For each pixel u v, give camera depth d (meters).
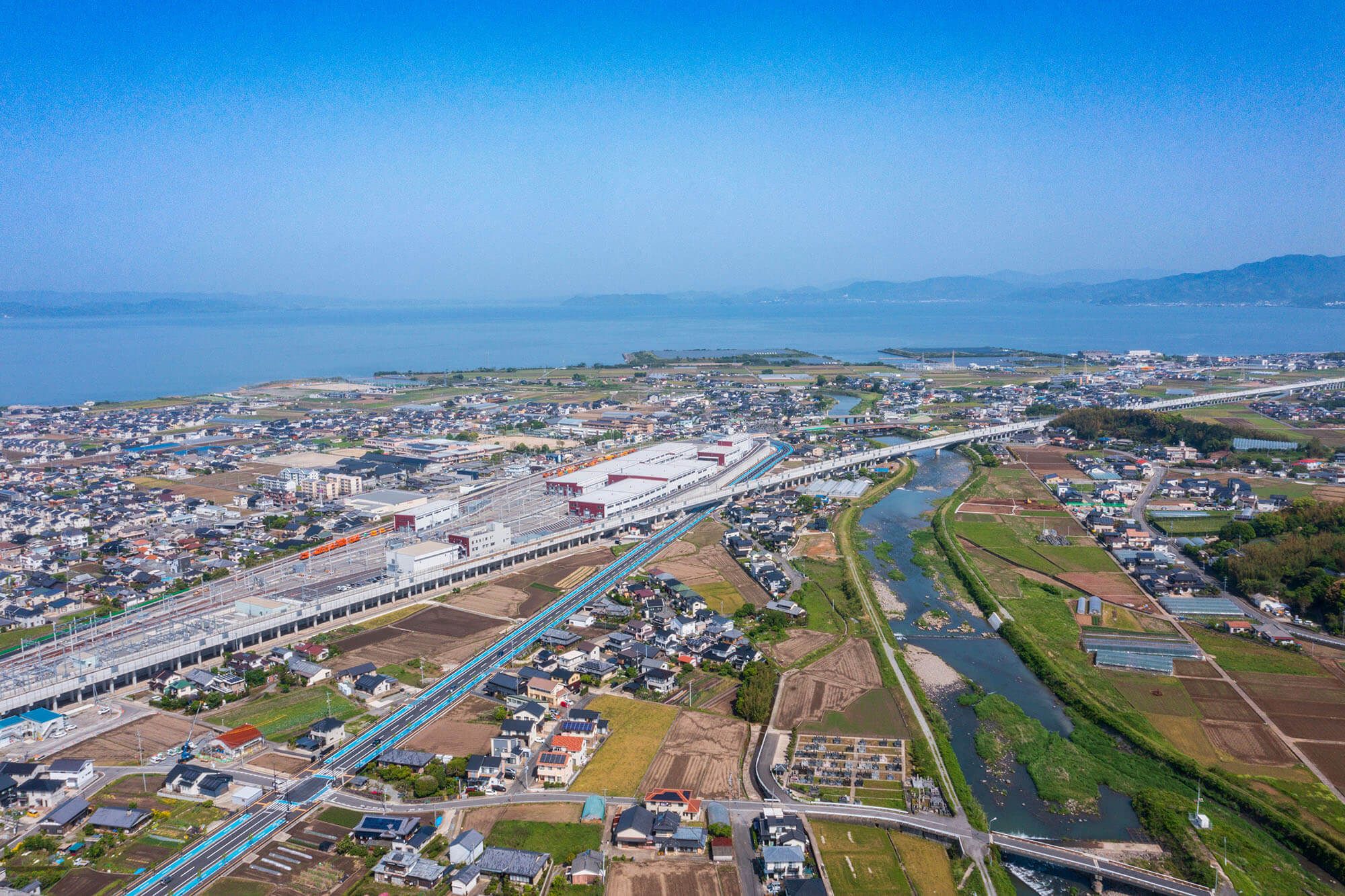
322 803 104.44
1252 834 101.50
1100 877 93.81
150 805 103.62
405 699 132.12
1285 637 157.62
